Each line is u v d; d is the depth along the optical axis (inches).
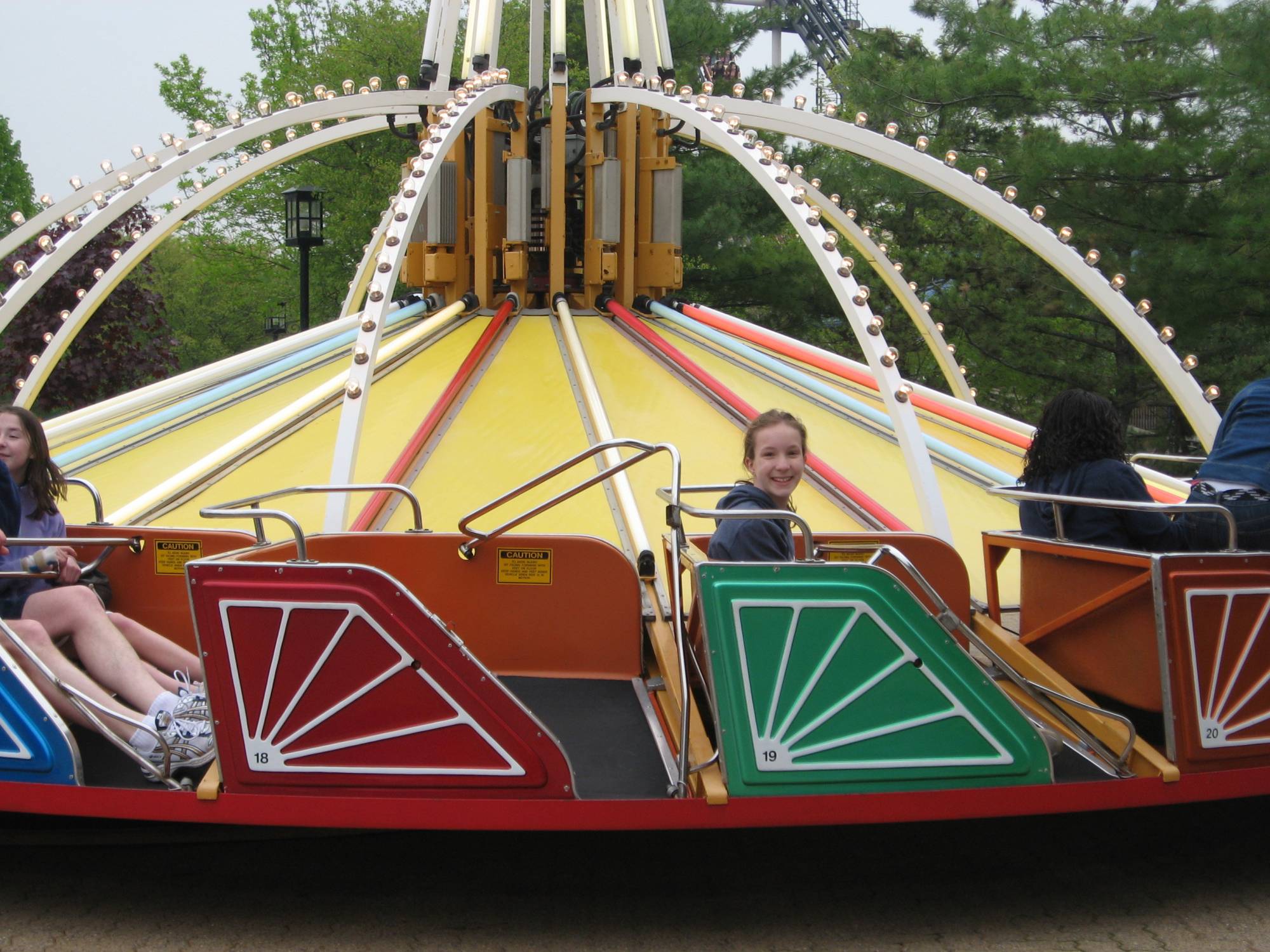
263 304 1248.8
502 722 130.5
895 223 804.0
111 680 144.9
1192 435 681.0
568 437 269.0
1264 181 514.3
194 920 138.6
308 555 166.7
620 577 173.9
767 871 154.9
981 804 136.9
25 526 169.5
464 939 134.6
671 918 140.9
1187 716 142.2
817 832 168.2
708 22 880.3
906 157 287.9
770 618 134.3
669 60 362.6
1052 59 610.5
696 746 143.8
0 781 134.5
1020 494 161.6
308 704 130.8
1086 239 569.0
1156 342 252.2
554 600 173.8
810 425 284.2
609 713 161.6
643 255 358.6
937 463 277.1
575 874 153.1
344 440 198.8
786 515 137.7
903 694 136.2
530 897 145.9
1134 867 157.3
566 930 137.3
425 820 130.8
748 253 837.8
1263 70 518.0
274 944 132.3
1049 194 578.6
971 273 737.6
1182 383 249.1
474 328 328.5
